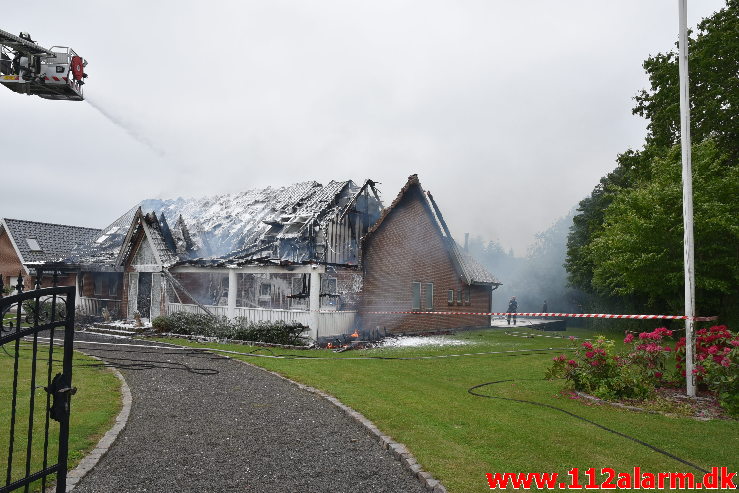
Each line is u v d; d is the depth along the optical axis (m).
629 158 24.45
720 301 19.50
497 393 9.04
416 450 5.68
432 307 23.36
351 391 8.73
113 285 23.88
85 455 5.32
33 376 3.68
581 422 7.00
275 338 15.55
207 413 7.22
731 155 21.67
